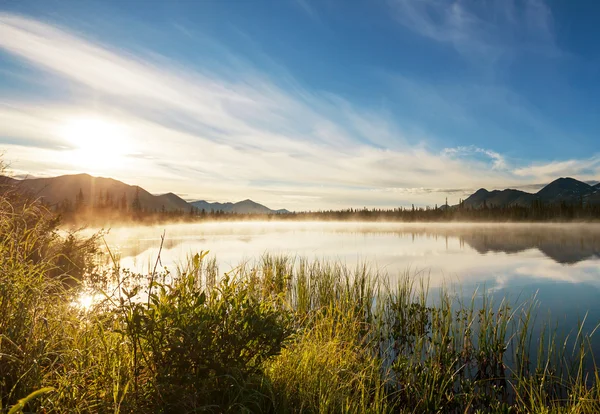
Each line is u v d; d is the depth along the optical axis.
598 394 4.70
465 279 15.60
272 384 4.18
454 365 6.79
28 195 5.81
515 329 8.50
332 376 4.75
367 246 33.12
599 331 8.49
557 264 21.25
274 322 3.95
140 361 3.49
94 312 3.87
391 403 5.29
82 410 2.92
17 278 3.63
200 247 29.20
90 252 8.73
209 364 3.44
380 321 8.15
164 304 3.54
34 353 3.05
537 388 5.59
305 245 33.47
